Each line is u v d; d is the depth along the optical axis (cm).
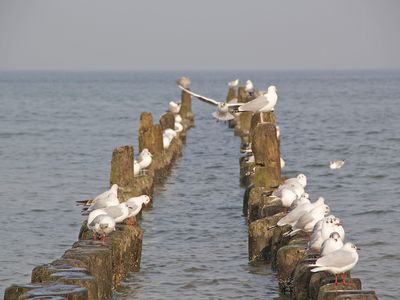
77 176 3591
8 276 1861
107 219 1697
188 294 1706
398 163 4019
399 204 2820
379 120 6838
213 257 2041
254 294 1698
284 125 6381
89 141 5153
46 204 2842
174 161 3906
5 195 3041
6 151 4562
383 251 2088
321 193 3109
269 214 2027
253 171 2589
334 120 6869
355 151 4562
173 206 2795
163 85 18788
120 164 2377
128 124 6519
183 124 5147
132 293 1706
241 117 4841
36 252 2108
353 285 1355
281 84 19025
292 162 4072
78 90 14812
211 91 14238
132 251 1864
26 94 12631
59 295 1241
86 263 1492
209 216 2614
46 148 4722
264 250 1917
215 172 3688
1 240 2250
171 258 2028
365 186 3288
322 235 1531
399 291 1720
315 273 1441
